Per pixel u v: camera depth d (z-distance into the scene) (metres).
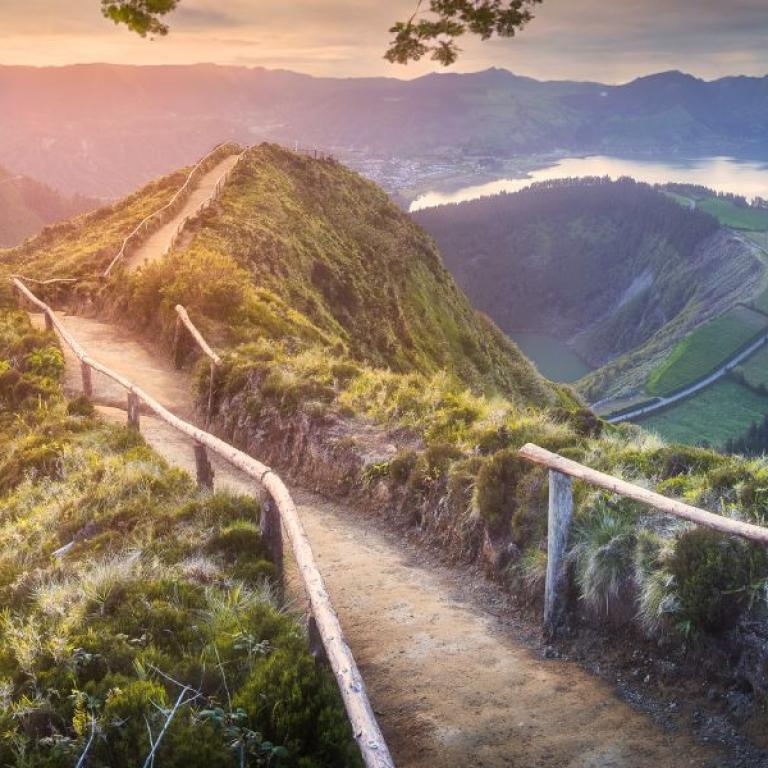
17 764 4.22
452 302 61.59
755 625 5.74
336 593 8.35
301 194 58.31
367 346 41.97
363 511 10.94
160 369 19.64
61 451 12.77
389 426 12.42
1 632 5.99
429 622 7.63
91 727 4.41
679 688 6.07
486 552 8.55
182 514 8.62
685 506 6.09
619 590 6.72
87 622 5.88
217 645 5.40
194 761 4.20
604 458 8.70
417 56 8.77
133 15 8.32
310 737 4.62
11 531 9.96
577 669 6.69
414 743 5.79
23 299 27.77
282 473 12.68
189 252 29.34
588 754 5.56
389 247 59.31
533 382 59.03
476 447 10.33
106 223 50.00
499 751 5.64
